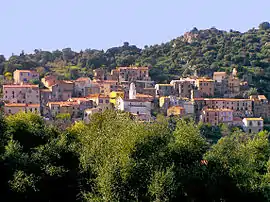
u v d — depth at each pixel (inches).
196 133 3348.9
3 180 3041.3
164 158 3085.6
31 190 2952.8
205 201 3144.7
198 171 3169.3
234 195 3221.0
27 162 3090.6
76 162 3326.8
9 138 3363.7
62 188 3184.1
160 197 2792.8
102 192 2829.7
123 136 3063.5
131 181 2874.0
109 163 2888.8
